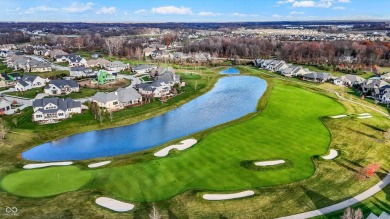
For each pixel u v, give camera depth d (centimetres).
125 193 6056
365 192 6012
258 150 7888
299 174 6700
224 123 10000
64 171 6988
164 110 11862
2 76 15075
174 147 8194
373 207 5531
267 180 6475
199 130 9981
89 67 19500
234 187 6219
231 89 15262
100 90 13925
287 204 5647
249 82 16775
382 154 7612
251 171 6831
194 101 13338
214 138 8681
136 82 15750
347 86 15412
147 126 10400
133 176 6675
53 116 10250
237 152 7788
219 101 13250
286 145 8181
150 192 6084
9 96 12900
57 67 19588
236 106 12494
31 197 5903
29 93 13400
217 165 7138
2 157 7862
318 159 7331
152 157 7588
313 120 10100
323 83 16000
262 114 10800
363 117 10238
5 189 6197
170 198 5869
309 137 8694
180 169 6962
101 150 8569
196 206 5622
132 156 7719
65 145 8875
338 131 9069
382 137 8612
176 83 15112
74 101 10950
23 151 8388
